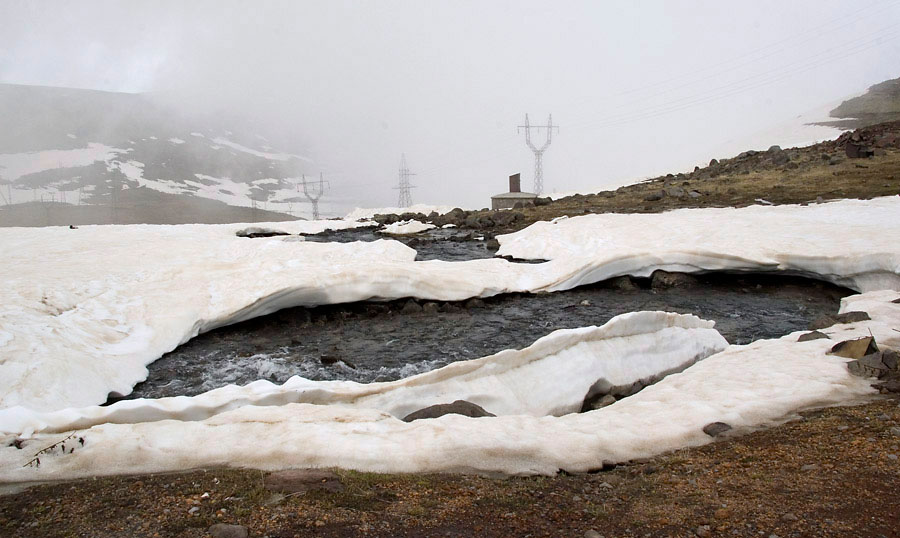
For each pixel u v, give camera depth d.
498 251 20.98
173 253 18.14
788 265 15.53
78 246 19.31
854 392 6.75
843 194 23.61
